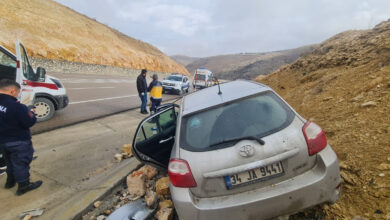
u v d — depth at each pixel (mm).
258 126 2150
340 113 4438
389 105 3709
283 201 1893
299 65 12203
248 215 1898
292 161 1975
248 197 1912
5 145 3141
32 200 3275
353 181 2428
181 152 2123
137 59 49719
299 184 1916
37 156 4773
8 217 2928
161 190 3016
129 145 4953
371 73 5566
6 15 28141
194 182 1978
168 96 17094
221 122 2246
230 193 1959
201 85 24281
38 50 26156
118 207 3139
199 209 1903
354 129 3512
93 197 3270
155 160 3223
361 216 2008
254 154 1939
